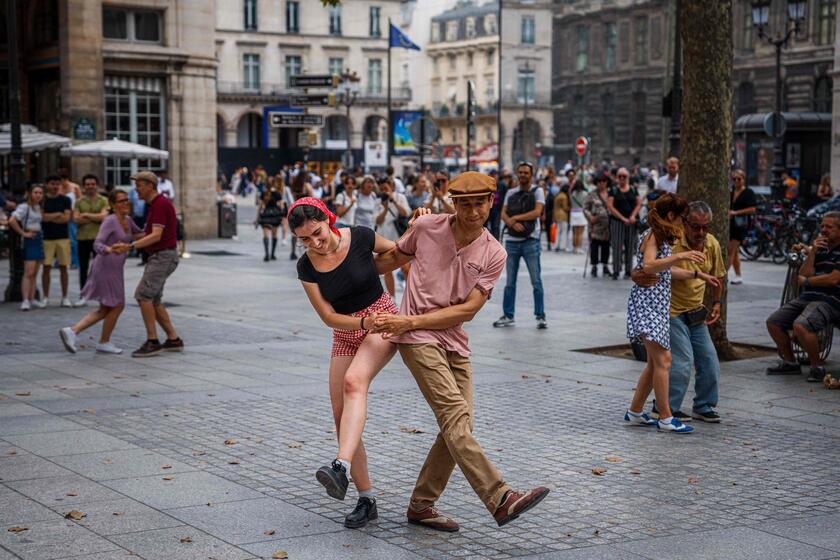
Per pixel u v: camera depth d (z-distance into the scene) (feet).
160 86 93.09
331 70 297.74
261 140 298.97
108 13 90.07
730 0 36.17
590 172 151.33
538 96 326.85
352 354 18.51
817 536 18.12
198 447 24.00
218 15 281.54
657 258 25.52
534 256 43.62
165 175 81.30
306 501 19.94
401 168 281.13
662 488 21.09
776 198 91.09
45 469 21.86
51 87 92.94
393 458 23.31
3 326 45.03
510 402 29.50
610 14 270.67
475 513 19.51
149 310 37.24
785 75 187.52
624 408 28.84
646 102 262.26
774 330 33.35
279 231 99.96
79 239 57.67
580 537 18.02
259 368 34.76
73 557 16.62
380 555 17.01
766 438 25.45
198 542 17.44
